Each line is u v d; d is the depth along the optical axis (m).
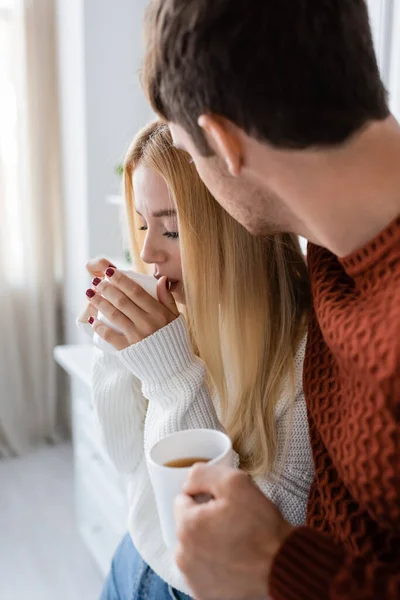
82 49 2.39
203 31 0.50
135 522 1.06
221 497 0.59
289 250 0.98
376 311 0.56
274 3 0.49
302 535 0.55
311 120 0.51
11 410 2.98
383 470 0.56
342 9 0.50
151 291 0.93
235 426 0.97
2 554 2.28
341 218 0.56
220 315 0.98
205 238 0.93
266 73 0.50
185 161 0.91
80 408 2.10
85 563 2.23
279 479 0.93
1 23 2.67
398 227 0.54
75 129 2.58
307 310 0.98
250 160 0.56
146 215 0.98
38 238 2.87
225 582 0.58
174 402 0.91
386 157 0.54
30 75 2.71
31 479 2.79
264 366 0.95
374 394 0.57
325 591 0.51
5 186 2.80
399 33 1.32
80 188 2.59
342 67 0.50
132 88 2.50
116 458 1.15
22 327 3.00
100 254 2.60
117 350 0.93
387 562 0.61
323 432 0.67
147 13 0.59
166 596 1.04
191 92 0.54
